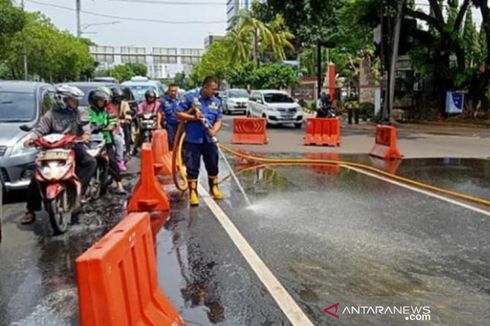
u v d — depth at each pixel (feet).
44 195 21.33
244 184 32.45
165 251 19.20
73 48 171.22
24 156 27.09
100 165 27.86
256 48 181.16
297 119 80.79
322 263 17.85
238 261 18.07
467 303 14.67
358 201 27.66
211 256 18.61
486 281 16.31
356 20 91.56
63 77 191.42
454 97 86.22
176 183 29.09
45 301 15.07
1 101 30.89
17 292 15.74
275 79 155.12
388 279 16.42
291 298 14.96
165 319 11.53
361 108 100.94
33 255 19.13
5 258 18.80
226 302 14.69
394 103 95.30
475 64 88.84
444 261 18.11
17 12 111.34
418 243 20.13
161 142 36.32
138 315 10.43
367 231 21.77
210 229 22.07
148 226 11.87
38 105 31.12
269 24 179.32
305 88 150.92
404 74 96.27
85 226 22.93
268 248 19.48
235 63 192.34
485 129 75.61
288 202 27.32
